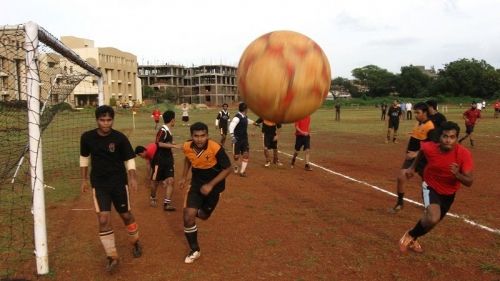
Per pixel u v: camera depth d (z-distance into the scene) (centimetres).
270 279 429
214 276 437
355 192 817
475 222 607
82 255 497
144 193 834
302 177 980
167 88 10125
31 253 504
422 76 10231
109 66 7825
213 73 10681
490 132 2184
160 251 511
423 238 540
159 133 692
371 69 11306
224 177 472
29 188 811
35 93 436
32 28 430
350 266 457
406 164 672
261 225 607
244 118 985
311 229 585
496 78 9031
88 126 1920
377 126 2736
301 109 414
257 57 410
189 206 470
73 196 793
